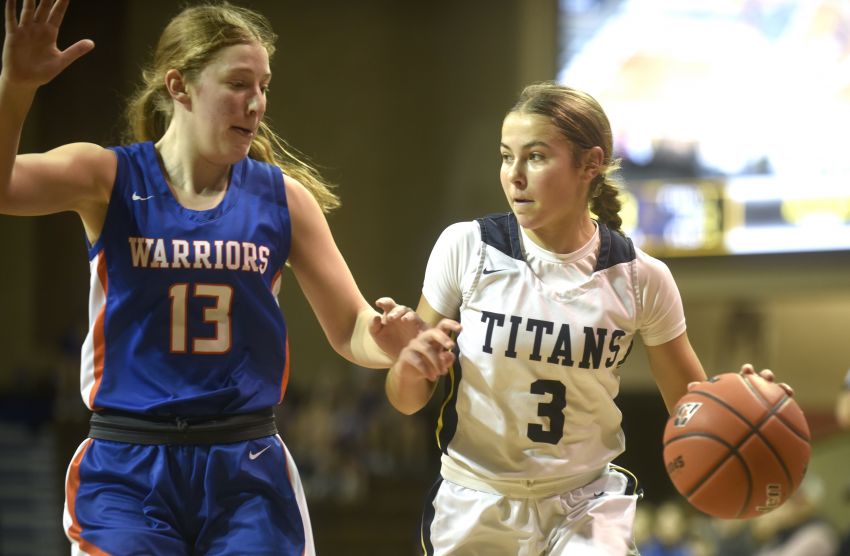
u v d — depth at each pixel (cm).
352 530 2036
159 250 403
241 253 410
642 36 2000
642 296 457
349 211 2620
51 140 2697
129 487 395
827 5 1881
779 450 421
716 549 1523
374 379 2309
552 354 441
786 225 1909
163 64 418
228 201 418
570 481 454
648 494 2112
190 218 409
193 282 404
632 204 1992
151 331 402
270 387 416
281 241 426
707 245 1955
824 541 1171
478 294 452
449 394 460
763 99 1923
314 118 2630
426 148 2580
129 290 402
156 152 421
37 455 2355
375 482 2088
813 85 1894
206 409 401
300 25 2641
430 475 2111
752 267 1925
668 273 465
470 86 2525
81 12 2677
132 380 402
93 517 390
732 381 436
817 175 1889
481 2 2505
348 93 2627
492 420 447
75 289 2819
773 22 1917
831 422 2136
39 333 2806
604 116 451
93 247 409
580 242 455
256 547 397
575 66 2061
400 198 2603
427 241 2577
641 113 1997
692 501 435
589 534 439
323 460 2097
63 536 2088
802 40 1902
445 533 459
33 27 364
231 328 407
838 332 2208
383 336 411
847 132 1872
